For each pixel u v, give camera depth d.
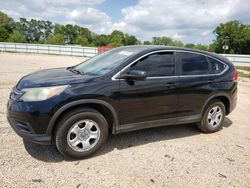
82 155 3.74
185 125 5.60
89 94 3.60
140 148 4.24
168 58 4.44
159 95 4.25
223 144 4.66
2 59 19.47
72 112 3.57
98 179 3.28
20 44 34.00
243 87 11.34
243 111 7.10
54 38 87.12
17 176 3.20
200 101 4.81
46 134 3.46
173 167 3.70
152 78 4.19
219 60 5.17
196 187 3.26
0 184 3.01
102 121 3.83
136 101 4.04
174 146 4.42
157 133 4.98
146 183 3.26
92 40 106.31
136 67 4.07
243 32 72.88
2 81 9.12
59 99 3.42
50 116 3.41
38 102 3.38
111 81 3.81
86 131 3.74
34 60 20.11
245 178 3.55
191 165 3.80
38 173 3.31
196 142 4.68
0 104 6.13
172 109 4.48
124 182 3.25
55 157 3.75
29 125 3.41
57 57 26.83
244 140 4.93
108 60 4.41
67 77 3.82
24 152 3.82
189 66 4.68
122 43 99.56
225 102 5.33
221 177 3.53
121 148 4.20
